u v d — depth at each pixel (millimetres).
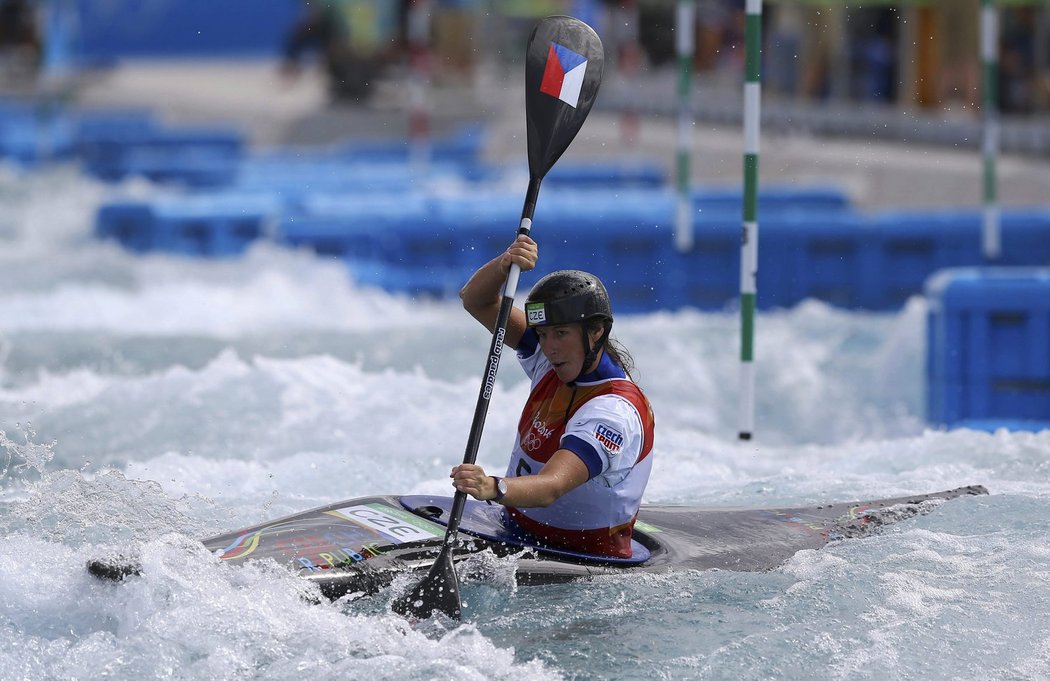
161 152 77500
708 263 49344
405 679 12219
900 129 71750
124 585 13430
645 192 59188
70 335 37281
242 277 48625
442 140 77125
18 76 97000
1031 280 29922
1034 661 12992
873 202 60438
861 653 13203
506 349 35531
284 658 12578
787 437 30609
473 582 14523
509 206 51812
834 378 36562
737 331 42375
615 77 81875
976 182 63031
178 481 20656
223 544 14633
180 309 43094
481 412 15141
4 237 60125
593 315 14609
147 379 27828
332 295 46562
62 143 78500
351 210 51906
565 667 12797
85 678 12180
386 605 13773
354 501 16297
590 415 14688
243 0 97625
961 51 72250
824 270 49250
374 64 89062
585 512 15195
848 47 74750
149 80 100438
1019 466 21922
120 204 54312
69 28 98250
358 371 29016
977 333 30266
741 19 79625
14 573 13938
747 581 15305
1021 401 30172
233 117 87125
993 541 16750
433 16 88500
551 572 14883
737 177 66125
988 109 42969
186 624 12930
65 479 18594
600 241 49875
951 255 48469
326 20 92688
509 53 90688
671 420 31188
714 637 13594
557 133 16844
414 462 22828
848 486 20922
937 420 31031
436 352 35469
